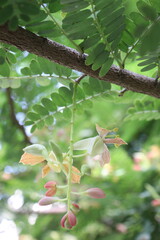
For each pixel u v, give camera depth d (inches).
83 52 25.3
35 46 24.5
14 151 60.4
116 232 67.5
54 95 29.2
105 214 67.0
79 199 62.1
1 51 26.6
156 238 64.7
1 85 28.3
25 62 31.7
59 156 25.3
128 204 64.9
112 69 26.2
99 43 25.0
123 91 29.5
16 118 52.9
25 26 24.2
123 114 58.7
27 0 20.4
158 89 26.7
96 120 65.4
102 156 26.3
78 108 29.8
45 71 28.0
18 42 24.1
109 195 64.5
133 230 67.4
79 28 24.3
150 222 66.0
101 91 29.3
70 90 28.9
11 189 64.7
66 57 25.1
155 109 32.6
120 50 26.2
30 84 53.9
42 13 24.0
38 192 63.7
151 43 23.3
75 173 25.9
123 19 24.4
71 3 23.0
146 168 67.5
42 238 67.3
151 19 24.1
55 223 68.1
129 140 75.6
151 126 75.3
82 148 26.3
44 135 59.4
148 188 61.6
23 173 65.3
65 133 62.2
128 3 24.8
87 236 68.2
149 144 74.5
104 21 24.1
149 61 26.0
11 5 20.3
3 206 66.2
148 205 65.6
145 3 24.0
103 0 23.3
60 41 28.2
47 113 29.6
